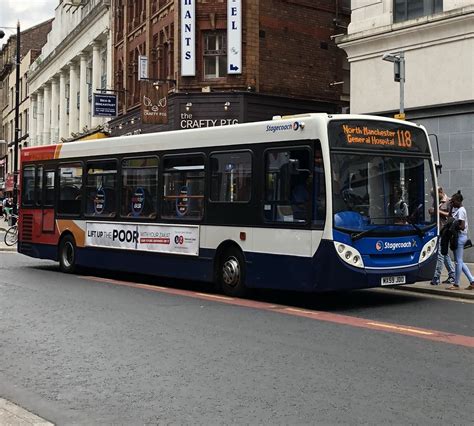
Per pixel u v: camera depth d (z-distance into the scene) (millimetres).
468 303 11438
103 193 14875
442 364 6949
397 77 14945
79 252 15570
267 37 25516
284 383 6238
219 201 11977
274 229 10914
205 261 12234
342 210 10250
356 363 6988
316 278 10227
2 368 6941
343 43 19906
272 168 11031
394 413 5352
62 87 48562
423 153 11414
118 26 34406
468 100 16875
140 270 13719
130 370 6781
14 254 22547
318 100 26828
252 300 11500
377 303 11352
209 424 5148
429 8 17875
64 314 10008
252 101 25016
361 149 10602
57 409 5598
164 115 24922
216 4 24891
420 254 11117
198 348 7719
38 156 17109
